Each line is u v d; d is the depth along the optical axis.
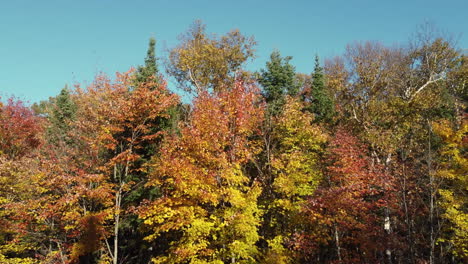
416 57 29.75
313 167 19.12
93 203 17.88
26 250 21.06
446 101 26.20
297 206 16.31
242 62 33.47
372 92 29.11
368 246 16.64
